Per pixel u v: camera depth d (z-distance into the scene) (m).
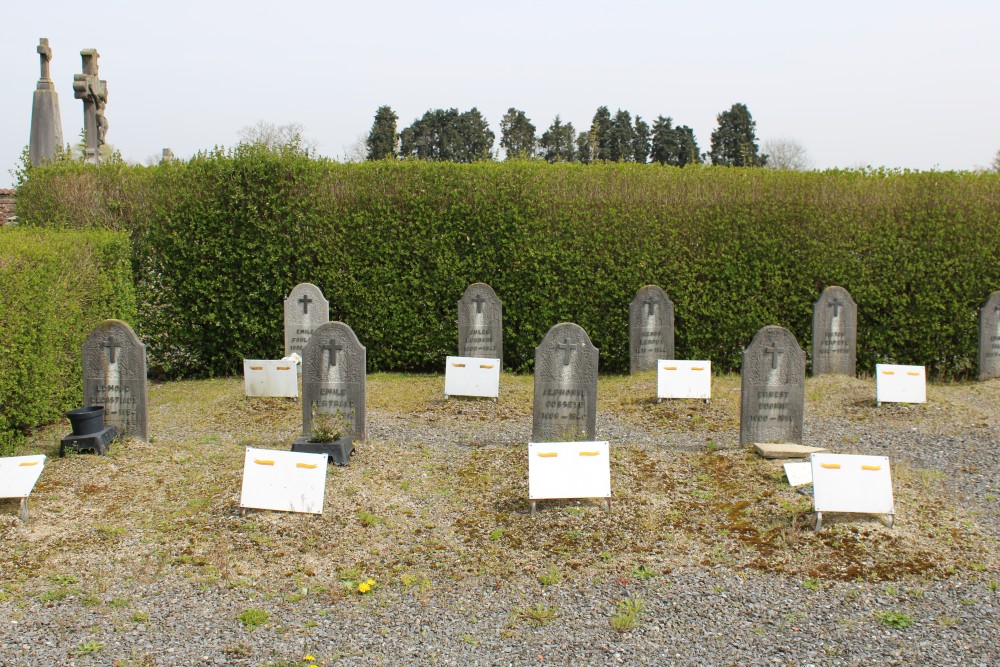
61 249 11.73
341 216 16.14
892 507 7.64
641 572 6.96
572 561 7.18
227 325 16.19
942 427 11.75
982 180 15.78
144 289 15.94
